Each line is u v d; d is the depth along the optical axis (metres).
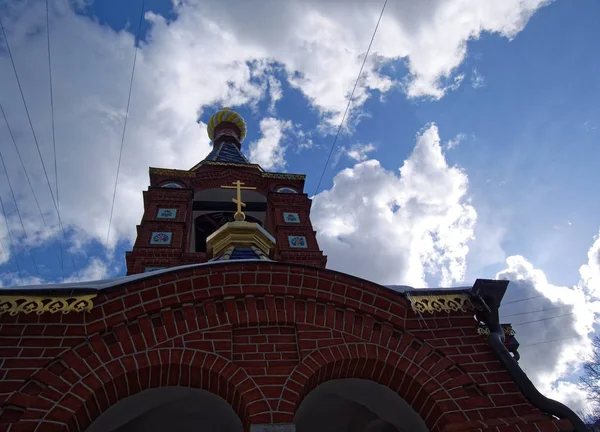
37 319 5.65
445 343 6.45
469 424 5.56
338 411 7.35
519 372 6.09
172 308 6.06
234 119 30.17
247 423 5.34
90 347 5.53
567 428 5.59
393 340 6.36
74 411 5.00
